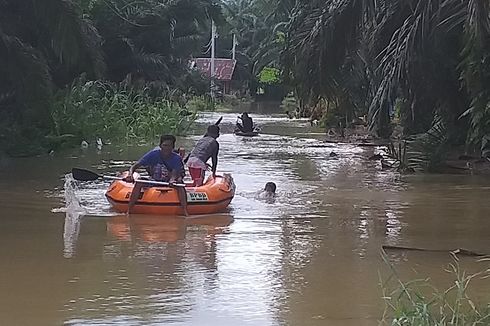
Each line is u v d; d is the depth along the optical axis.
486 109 17.69
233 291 7.80
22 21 22.16
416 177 17.53
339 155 22.92
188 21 42.03
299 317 6.97
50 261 9.09
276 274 8.53
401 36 18.33
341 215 12.49
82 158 21.02
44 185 15.44
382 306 7.32
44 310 7.12
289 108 52.31
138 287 7.92
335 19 19.02
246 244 10.13
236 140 29.31
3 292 7.73
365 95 21.53
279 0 31.28
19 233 10.76
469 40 16.08
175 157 12.94
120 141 26.52
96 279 8.25
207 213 12.55
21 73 20.75
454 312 6.92
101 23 36.00
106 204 13.30
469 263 9.17
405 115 20.59
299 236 10.72
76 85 27.19
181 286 7.98
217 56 85.06
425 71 18.50
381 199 14.23
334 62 19.55
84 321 6.79
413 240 10.52
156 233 10.87
